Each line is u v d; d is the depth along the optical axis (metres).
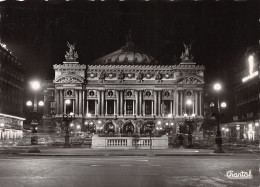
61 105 146.50
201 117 144.50
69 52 149.75
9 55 120.25
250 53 113.81
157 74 150.62
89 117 147.62
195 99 148.75
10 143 84.06
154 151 49.25
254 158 36.28
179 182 17.36
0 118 110.19
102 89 149.88
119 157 37.56
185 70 149.88
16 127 125.00
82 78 147.62
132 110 153.62
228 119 143.25
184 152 46.75
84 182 17.20
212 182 17.34
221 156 39.75
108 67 150.62
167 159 34.59
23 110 139.62
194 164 28.39
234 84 140.88
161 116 148.00
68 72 148.00
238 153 45.88
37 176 19.58
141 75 150.75
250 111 117.88
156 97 150.25
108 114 150.88
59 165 27.00
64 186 15.78
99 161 31.61
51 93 148.75
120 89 150.25
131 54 159.88
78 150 51.44
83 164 28.09
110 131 149.12
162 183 16.98
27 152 45.47
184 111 148.25
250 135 114.25
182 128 136.62
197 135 135.25
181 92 149.38
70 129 137.75
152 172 22.08
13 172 21.64
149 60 159.50
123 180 18.05
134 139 58.16
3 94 114.50
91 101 154.62
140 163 29.45
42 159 33.78
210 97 150.62
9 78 121.50
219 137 44.97
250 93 118.38
